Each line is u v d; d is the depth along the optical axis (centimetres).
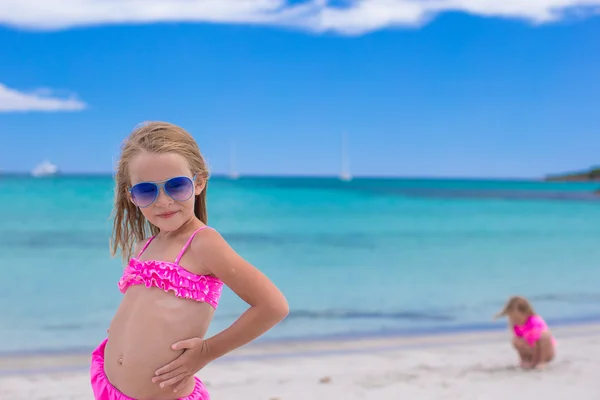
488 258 1920
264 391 577
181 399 258
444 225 3097
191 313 254
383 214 3647
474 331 917
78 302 1152
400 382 604
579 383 598
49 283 1359
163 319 253
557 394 562
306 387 589
